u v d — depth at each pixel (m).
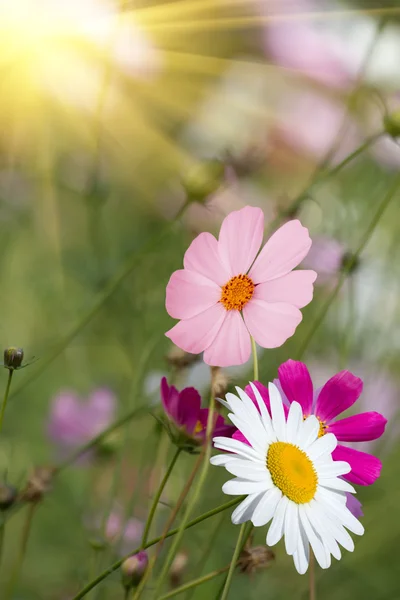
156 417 0.91
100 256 1.77
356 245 1.74
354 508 0.90
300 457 0.87
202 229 1.61
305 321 1.60
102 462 1.35
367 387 1.56
